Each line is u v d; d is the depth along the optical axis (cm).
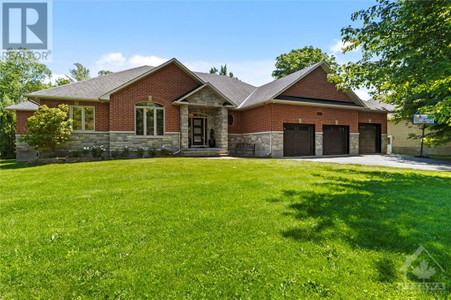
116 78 1725
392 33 721
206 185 620
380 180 697
